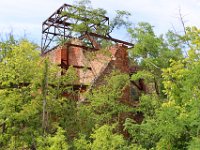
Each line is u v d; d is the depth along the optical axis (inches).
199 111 611.8
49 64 852.6
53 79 872.9
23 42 825.5
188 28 786.8
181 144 705.0
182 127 668.7
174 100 741.9
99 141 695.7
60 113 865.5
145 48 1059.9
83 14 1389.0
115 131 993.5
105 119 952.3
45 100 791.7
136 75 1045.8
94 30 1497.3
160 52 1064.2
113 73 1058.7
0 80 788.6
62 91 896.9
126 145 779.4
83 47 1307.8
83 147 729.0
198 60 734.5
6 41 950.4
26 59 806.5
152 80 1099.9
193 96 659.4
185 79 731.4
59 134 709.9
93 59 1194.6
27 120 784.3
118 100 1070.4
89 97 970.1
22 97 778.2
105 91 986.7
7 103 743.1
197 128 642.8
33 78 794.8
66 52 1332.4
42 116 809.5
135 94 1249.4
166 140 707.4
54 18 1471.5
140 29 1097.4
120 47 1269.7
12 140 756.0
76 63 1302.9
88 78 1202.0
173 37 1076.5
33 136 766.5
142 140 872.3
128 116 1103.0
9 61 779.4
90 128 874.1
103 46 1473.9
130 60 1253.7
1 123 757.3
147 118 912.3
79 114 882.1
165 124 689.6
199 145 582.9
